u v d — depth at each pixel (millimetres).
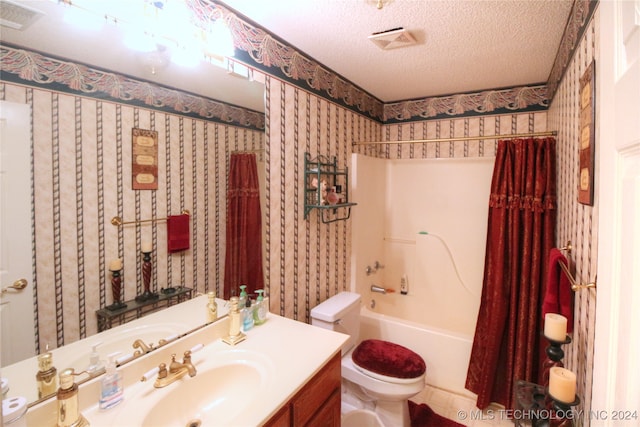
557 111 1965
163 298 1249
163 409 1012
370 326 2510
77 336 995
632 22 606
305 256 1985
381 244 2984
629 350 594
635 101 582
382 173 2938
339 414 1380
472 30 1633
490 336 2172
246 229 1587
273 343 1356
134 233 1154
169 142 1251
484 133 2654
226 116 1462
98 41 1015
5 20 811
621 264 642
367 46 1814
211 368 1179
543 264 2088
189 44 1289
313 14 1489
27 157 863
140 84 1140
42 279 908
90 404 956
